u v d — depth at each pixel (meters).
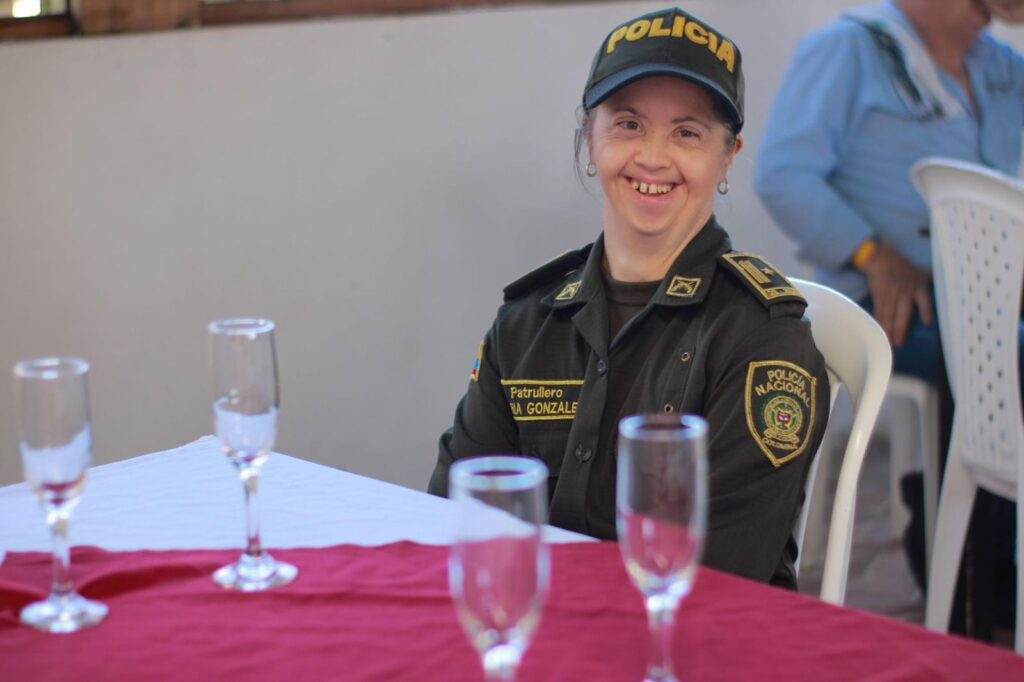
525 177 3.03
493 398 1.60
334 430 2.85
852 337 1.56
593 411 1.48
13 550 1.17
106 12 2.45
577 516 1.47
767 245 3.55
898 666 0.91
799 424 1.37
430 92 2.86
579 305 1.55
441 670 0.90
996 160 3.33
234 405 1.08
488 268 3.02
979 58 3.31
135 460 1.45
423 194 2.89
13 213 2.39
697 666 0.91
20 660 0.93
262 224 2.68
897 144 3.26
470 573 0.77
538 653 0.93
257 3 2.64
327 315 2.80
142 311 2.56
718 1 3.34
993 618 2.44
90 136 2.45
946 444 2.58
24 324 2.43
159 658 0.93
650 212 1.51
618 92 1.53
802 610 1.01
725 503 1.33
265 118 2.65
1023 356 2.27
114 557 1.14
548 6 3.00
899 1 3.28
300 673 0.90
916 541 2.86
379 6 2.77
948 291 2.36
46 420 1.00
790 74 3.30
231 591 1.05
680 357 1.47
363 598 1.03
